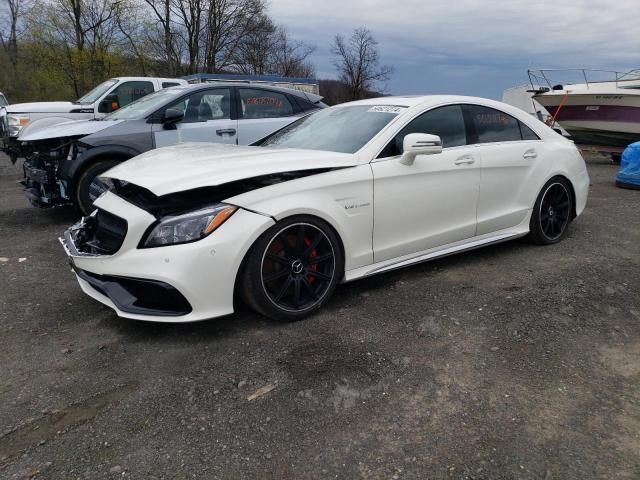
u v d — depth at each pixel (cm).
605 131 1280
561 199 500
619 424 233
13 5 3189
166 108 639
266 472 203
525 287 381
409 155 366
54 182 599
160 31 3033
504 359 287
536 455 213
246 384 260
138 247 297
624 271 412
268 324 327
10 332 324
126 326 329
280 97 732
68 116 948
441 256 406
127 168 347
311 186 328
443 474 202
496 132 452
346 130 403
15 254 492
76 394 255
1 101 1891
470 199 420
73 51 2666
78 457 211
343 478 201
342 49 4884
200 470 204
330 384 260
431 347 298
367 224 355
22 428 230
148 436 224
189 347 300
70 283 412
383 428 229
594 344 305
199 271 289
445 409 243
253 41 3556
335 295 373
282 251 320
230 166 316
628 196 779
